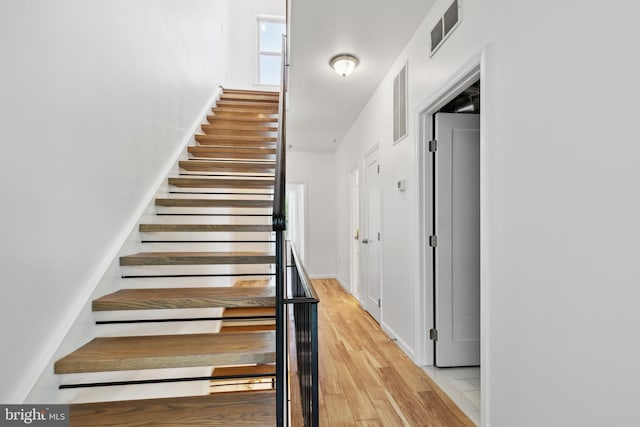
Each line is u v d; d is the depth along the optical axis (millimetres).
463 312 2410
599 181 1032
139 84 2316
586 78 1076
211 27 4430
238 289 1916
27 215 1278
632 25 936
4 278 1169
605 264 1015
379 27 2412
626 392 950
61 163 1484
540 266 1271
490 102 1564
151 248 2383
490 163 1560
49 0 1410
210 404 1364
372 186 3766
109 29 1916
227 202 2543
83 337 1548
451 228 2400
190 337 1637
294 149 6012
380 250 3375
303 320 1634
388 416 1811
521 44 1368
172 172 2898
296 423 1802
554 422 1200
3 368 1160
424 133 2416
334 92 3564
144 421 1249
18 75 1240
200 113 3863
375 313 3645
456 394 2037
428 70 2258
